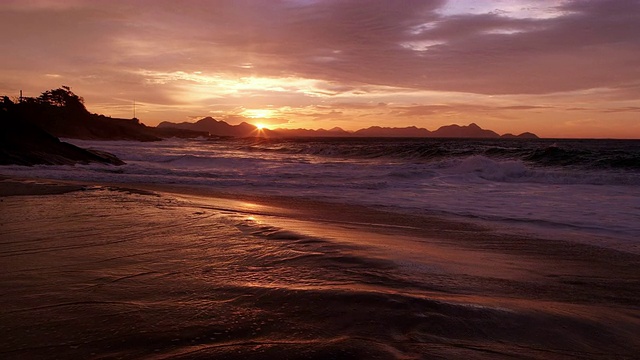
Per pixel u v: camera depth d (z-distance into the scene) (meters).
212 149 43.06
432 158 27.55
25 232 5.42
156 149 41.62
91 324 2.61
